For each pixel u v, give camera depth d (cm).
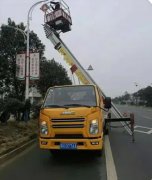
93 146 392
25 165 407
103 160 434
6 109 727
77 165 404
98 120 401
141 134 734
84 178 339
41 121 412
